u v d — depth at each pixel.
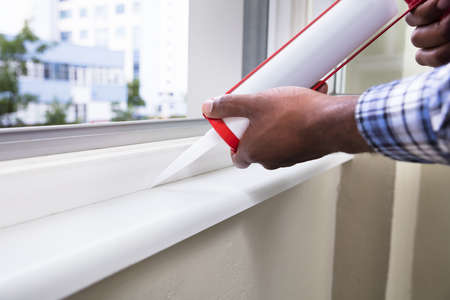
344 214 0.65
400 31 0.67
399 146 0.24
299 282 0.54
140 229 0.25
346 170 0.63
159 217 0.27
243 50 0.61
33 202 0.27
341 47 0.32
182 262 0.32
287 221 0.48
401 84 0.24
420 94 0.22
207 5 0.62
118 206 0.30
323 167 0.50
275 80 0.32
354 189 0.64
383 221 0.68
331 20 0.32
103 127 0.38
